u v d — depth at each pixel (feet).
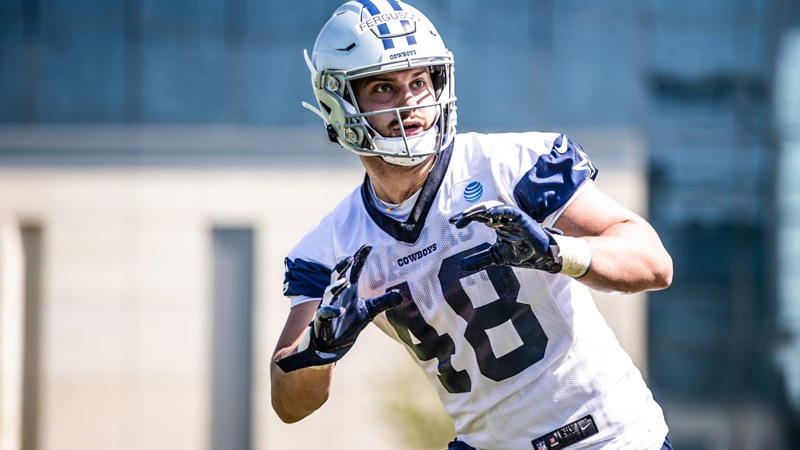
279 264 180.55
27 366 179.11
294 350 39.70
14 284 177.88
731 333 189.98
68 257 179.93
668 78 185.57
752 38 186.39
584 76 184.03
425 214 37.93
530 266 33.45
